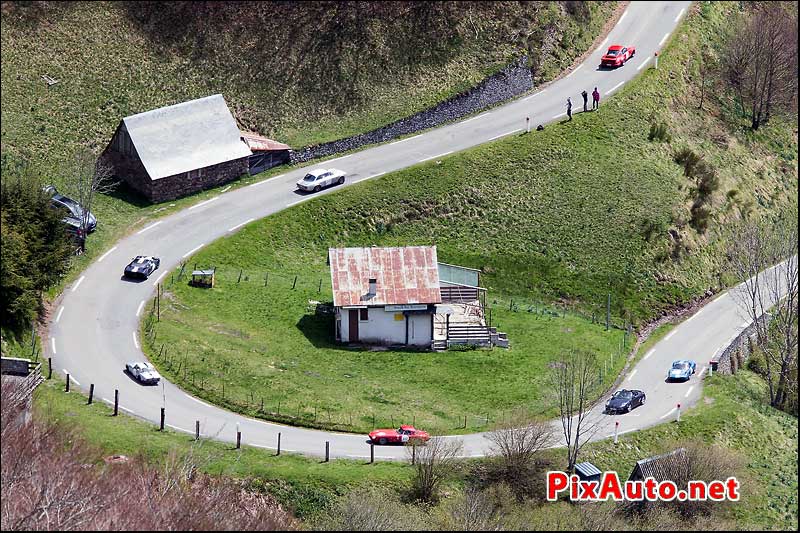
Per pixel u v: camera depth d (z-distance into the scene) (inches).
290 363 4773.6
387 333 5017.2
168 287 5078.7
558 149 6127.0
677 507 4303.6
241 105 6190.9
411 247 5103.3
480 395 4739.2
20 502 3558.1
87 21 6338.6
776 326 5634.8
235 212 5629.9
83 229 5236.2
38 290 4822.8
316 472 4148.6
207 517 3690.9
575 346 5162.4
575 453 4355.3
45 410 4168.3
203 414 4392.2
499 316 5349.4
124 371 4566.9
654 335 5477.4
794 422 4968.0
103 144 5905.5
